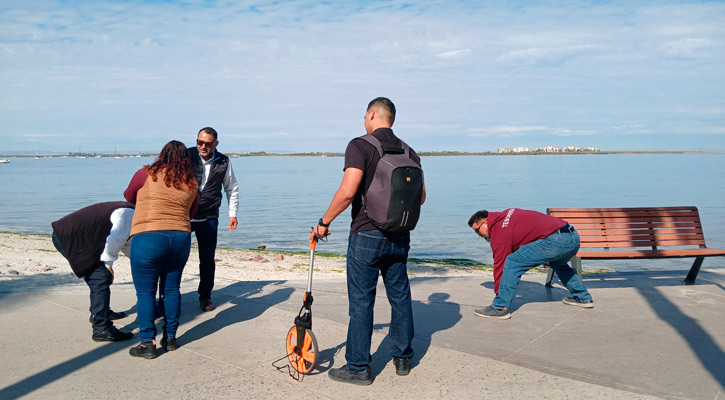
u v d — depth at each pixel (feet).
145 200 12.40
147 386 10.94
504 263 15.62
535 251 15.19
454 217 88.28
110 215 13.23
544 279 21.01
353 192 10.21
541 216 15.44
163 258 12.33
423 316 15.87
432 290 19.24
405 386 10.87
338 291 19.16
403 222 10.21
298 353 11.40
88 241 12.96
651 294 18.19
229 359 12.47
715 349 12.82
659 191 152.87
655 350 12.78
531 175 293.43
